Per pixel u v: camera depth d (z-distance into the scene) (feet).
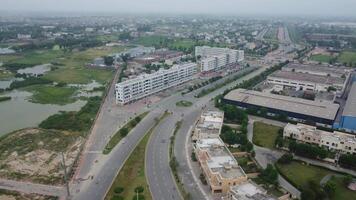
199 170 628.28
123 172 613.93
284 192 556.10
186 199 528.22
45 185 570.87
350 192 560.20
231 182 544.21
